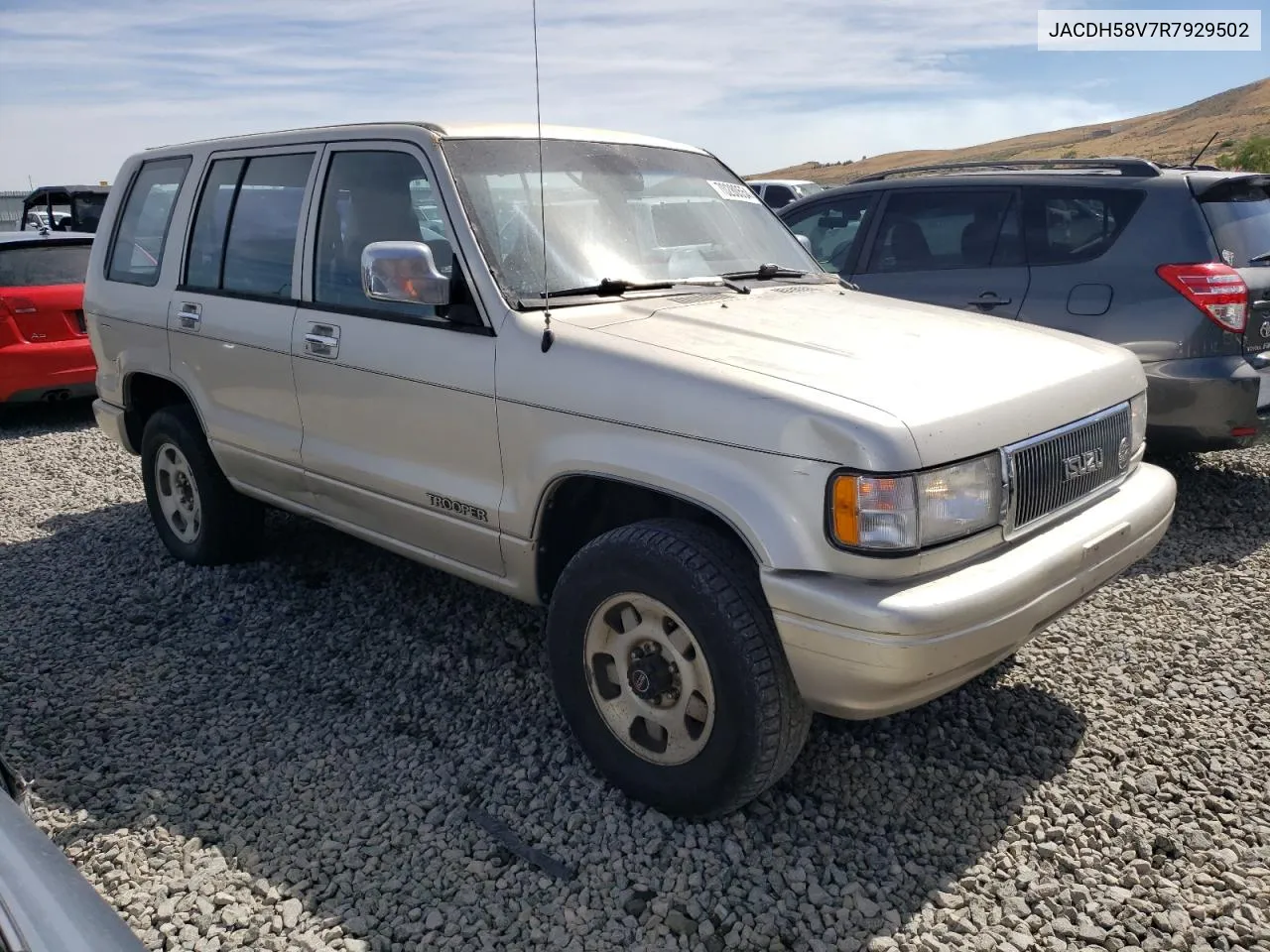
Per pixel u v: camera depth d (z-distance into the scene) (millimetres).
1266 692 3885
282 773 3463
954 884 2883
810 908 2779
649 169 4312
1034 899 2824
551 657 3336
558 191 3906
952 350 3305
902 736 3607
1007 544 2963
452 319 3586
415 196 3803
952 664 2715
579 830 3131
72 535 5934
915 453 2684
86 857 3033
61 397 8930
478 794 3326
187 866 2979
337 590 4918
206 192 4844
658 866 2965
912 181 6727
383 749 3602
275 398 4363
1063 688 3941
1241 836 3070
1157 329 5629
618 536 3098
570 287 3633
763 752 2881
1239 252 5672
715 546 2955
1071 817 3154
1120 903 2799
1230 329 5508
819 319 3590
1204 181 5680
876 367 3047
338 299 4070
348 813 3232
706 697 2963
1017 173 6348
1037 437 3035
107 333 5414
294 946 2666
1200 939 2674
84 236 9102
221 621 4660
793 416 2766
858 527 2672
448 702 3904
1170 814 3172
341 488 4109
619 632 3229
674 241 4113
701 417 2922
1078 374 3324
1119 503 3357
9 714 3881
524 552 3463
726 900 2816
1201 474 6621
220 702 3953
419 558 3990
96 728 3768
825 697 2793
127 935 1439
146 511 6312
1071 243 6012
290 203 4352
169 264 4988
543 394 3283
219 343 4598
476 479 3584
